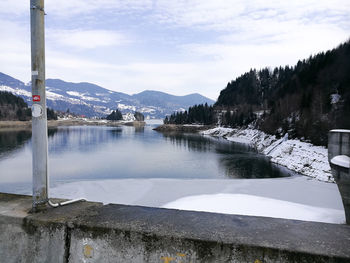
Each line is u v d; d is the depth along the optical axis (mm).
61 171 24016
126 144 50156
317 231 1678
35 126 2006
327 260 1384
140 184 18453
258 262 1475
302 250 1422
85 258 1767
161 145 49062
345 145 7605
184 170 25281
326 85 49625
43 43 2010
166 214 1970
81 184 18469
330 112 36250
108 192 16359
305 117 40531
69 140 57000
